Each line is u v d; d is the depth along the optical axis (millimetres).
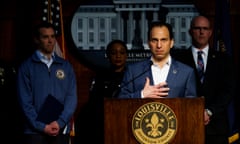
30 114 5062
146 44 6672
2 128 6090
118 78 5984
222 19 6445
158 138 3971
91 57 6664
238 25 6707
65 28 6652
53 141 5105
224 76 5418
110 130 3982
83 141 6469
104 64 6668
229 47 6402
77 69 6652
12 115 6137
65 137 5234
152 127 3967
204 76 5387
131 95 4133
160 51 4238
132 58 6660
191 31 5547
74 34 6652
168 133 3975
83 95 6641
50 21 6402
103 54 6664
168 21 6684
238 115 6508
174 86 4297
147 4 6695
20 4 6637
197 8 6668
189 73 4363
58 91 5234
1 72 6125
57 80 5254
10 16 6617
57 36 6367
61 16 6434
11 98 6145
